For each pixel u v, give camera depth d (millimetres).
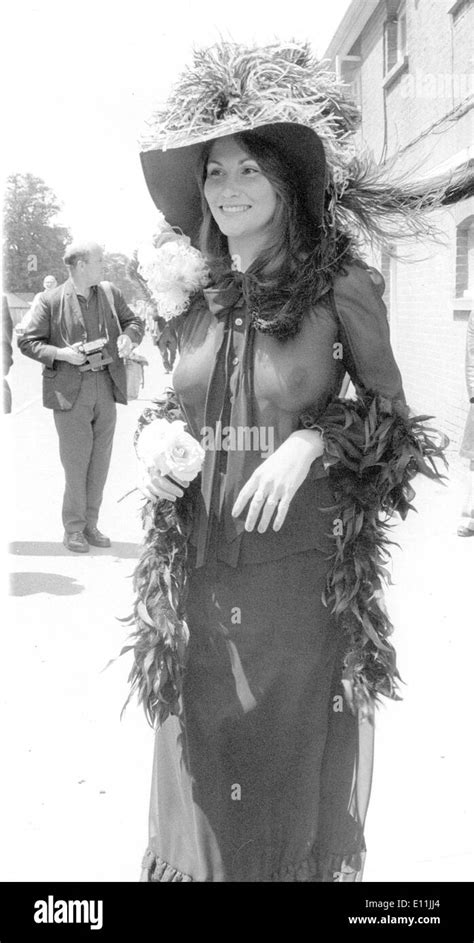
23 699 2938
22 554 3721
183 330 2033
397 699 2072
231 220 1958
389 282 2635
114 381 3873
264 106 1849
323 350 1933
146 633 2021
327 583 1993
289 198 1941
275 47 1918
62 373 3855
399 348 2756
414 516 3312
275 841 2078
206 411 1970
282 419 1947
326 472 1971
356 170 2006
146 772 2693
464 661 2896
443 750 2686
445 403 2930
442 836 2439
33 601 3396
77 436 3773
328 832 2107
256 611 1990
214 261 2010
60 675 3025
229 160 1934
